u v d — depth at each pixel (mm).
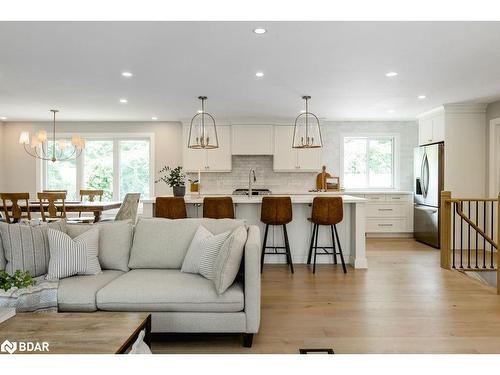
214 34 3117
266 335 2732
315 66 3982
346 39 3230
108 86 4793
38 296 2475
